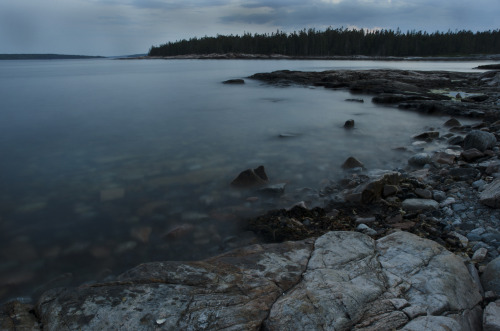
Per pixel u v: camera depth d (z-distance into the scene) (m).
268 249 4.29
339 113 16.38
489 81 28.36
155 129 12.80
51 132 12.33
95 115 15.90
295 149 9.91
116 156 9.34
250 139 11.16
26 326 3.01
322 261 3.92
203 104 19.45
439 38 139.00
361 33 145.88
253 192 6.80
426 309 3.09
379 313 3.04
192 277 3.61
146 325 2.91
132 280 3.54
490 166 7.04
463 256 4.29
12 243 5.05
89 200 6.49
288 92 25.89
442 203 5.84
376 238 4.92
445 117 15.20
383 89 24.36
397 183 6.75
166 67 69.50
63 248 4.91
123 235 5.24
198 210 6.03
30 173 7.98
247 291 3.39
